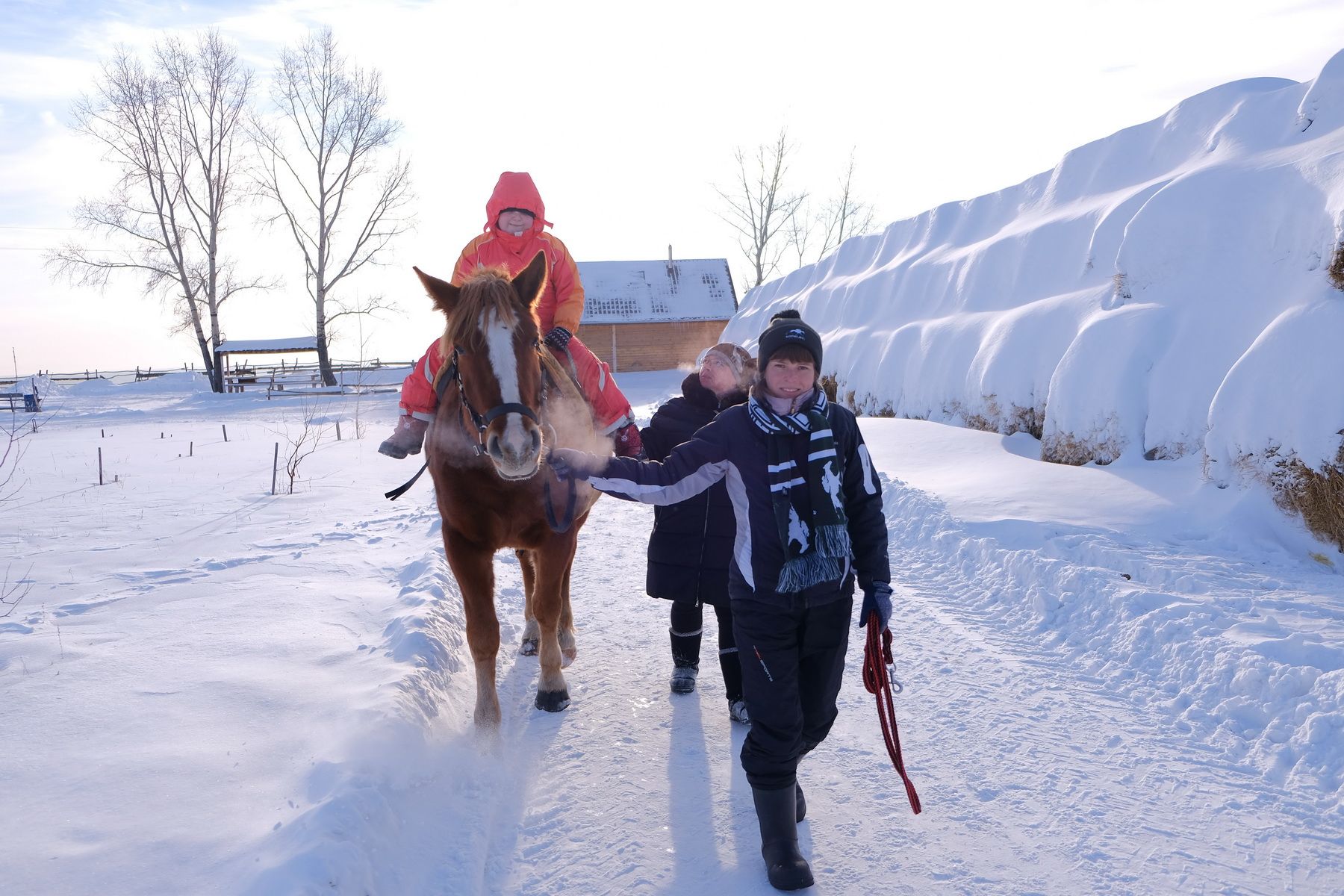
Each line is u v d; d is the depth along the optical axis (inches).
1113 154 482.3
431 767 130.6
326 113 1550.2
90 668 160.9
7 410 1208.2
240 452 622.5
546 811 126.0
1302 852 111.1
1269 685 149.2
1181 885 104.7
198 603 208.4
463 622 203.6
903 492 318.7
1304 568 229.1
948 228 650.2
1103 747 142.1
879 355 597.6
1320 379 249.6
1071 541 244.8
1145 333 336.8
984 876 107.6
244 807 112.3
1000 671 177.5
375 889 99.7
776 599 103.7
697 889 106.5
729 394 164.2
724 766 138.7
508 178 178.2
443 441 144.3
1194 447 308.0
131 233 1491.1
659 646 197.3
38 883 95.3
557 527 143.4
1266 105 373.7
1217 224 337.1
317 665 164.2
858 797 128.1
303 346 2143.2
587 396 179.3
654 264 1729.8
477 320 131.4
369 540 296.0
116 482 461.1
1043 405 405.7
